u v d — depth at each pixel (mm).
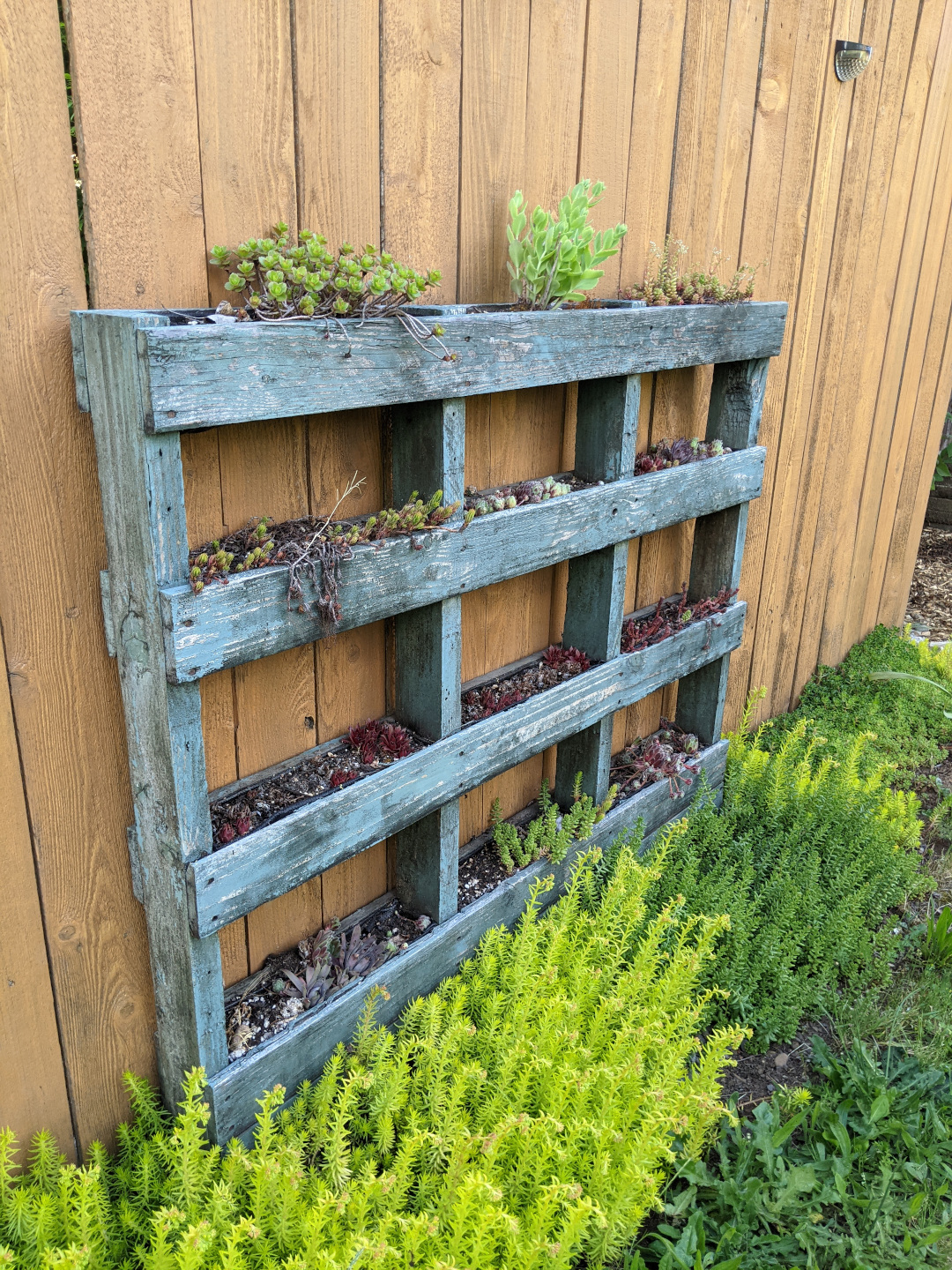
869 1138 2154
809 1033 2549
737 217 3061
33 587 1501
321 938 2152
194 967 1686
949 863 3354
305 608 1684
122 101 1430
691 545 3369
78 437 1503
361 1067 1960
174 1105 1881
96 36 1374
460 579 2041
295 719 2057
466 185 2096
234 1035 1897
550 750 2943
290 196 1723
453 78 1974
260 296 1596
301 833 1792
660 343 2496
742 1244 1913
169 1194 1658
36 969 1654
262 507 1843
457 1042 1969
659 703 3406
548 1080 1872
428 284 1697
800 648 4375
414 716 2215
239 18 1551
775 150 3125
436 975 2273
